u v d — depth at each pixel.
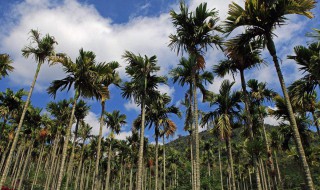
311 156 23.23
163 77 19.08
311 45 12.58
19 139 49.03
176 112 25.41
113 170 67.25
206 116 18.25
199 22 15.12
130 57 18.25
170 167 66.69
